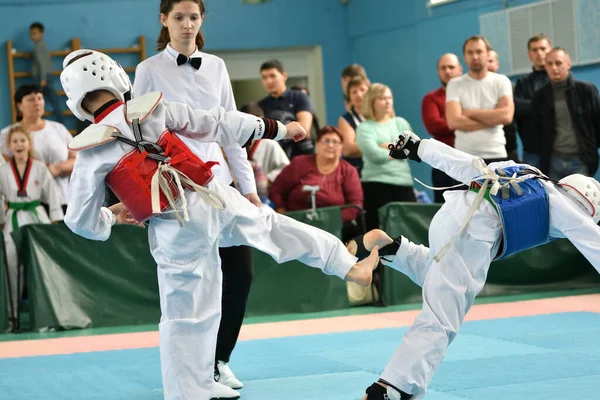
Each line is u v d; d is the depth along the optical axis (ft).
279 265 27.91
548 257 30.96
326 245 13.12
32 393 17.06
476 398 15.02
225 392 15.56
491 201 13.15
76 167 12.28
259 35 47.65
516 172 13.60
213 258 12.71
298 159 28.99
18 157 28.50
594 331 22.00
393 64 45.98
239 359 19.80
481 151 28.09
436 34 42.86
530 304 27.84
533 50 31.71
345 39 49.01
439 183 28.89
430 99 31.04
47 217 28.81
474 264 13.09
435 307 12.82
